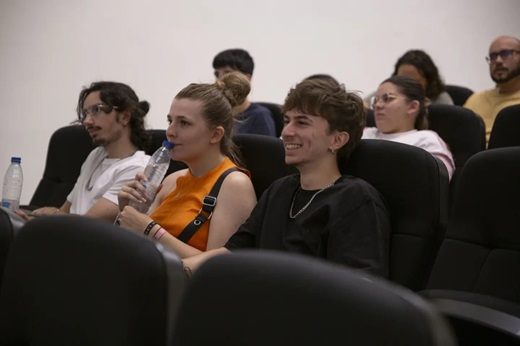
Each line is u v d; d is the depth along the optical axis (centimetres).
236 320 80
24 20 409
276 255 81
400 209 174
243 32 427
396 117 271
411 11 424
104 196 239
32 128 412
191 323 83
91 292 96
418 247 169
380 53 427
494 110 343
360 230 165
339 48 429
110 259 94
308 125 179
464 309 129
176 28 422
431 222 170
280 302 78
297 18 428
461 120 272
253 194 202
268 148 214
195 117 204
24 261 107
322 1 428
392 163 177
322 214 172
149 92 421
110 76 418
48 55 412
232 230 197
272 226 181
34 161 413
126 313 91
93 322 95
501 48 339
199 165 208
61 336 101
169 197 212
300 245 172
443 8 422
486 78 421
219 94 209
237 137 219
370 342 73
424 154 174
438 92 356
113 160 251
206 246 199
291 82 429
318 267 78
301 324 76
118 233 96
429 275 171
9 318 108
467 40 422
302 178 183
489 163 159
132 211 198
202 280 83
